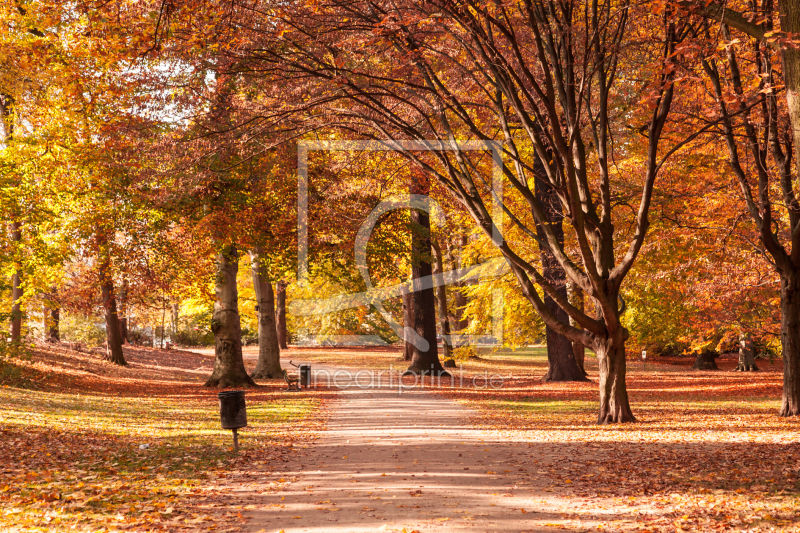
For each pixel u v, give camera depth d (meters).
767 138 14.60
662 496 7.24
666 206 18.66
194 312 53.47
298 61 13.86
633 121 18.72
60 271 28.75
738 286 18.89
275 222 23.12
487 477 8.39
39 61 16.19
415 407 17.80
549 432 12.74
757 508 6.54
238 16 11.66
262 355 29.28
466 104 15.03
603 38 13.53
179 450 10.52
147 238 23.19
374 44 12.30
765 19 8.25
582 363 27.25
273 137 16.81
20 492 7.21
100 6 10.39
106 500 7.05
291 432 13.02
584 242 12.70
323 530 5.96
